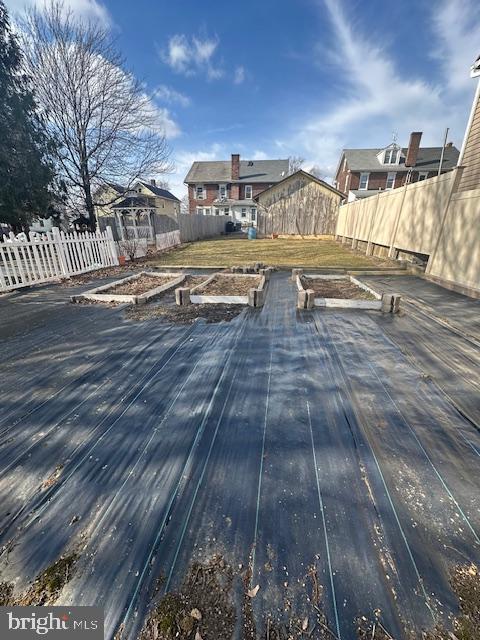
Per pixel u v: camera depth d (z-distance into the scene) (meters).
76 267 7.37
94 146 11.15
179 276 6.77
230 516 1.34
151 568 1.15
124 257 9.06
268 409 2.12
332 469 1.59
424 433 1.87
